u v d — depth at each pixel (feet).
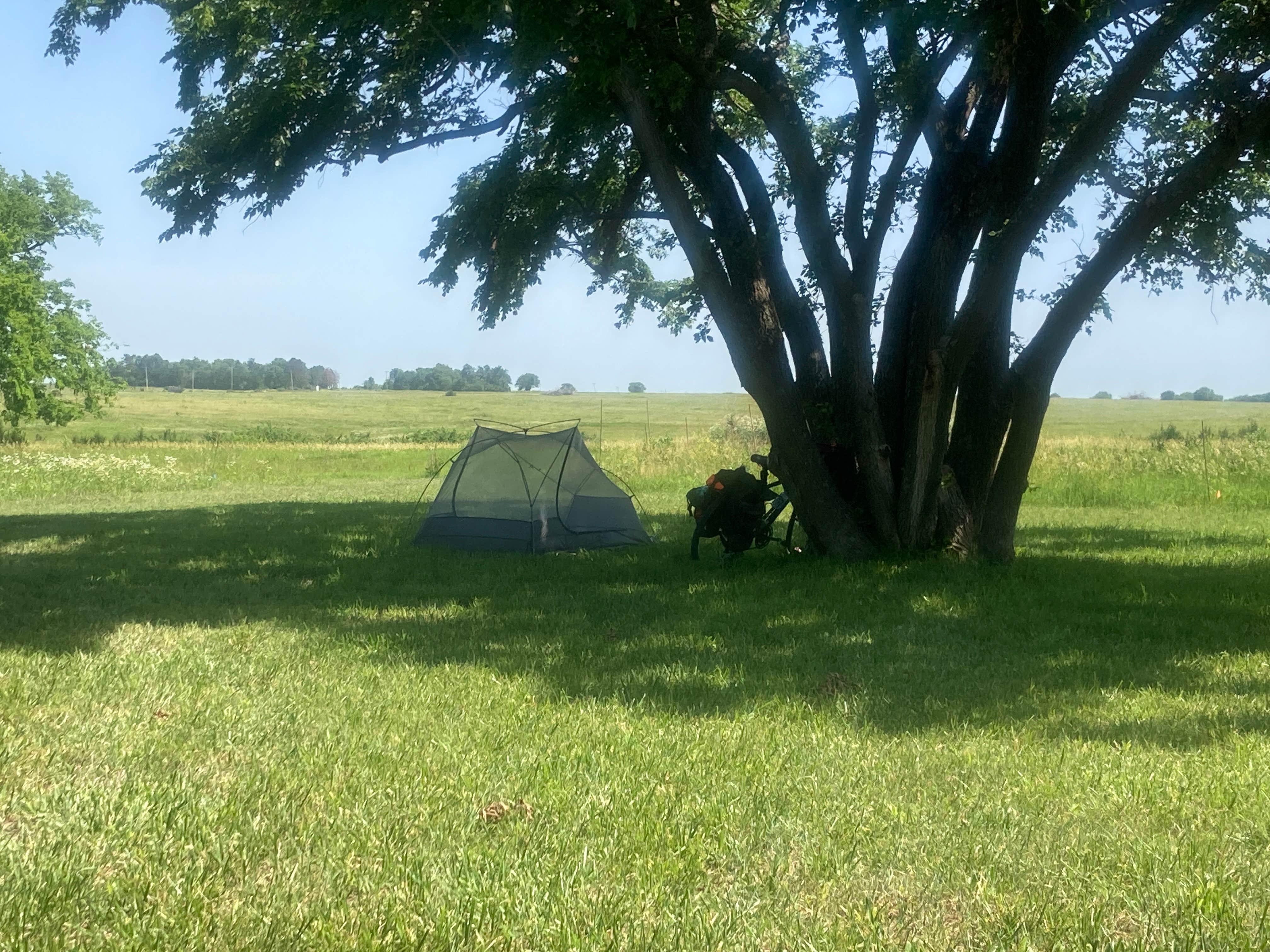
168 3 40.22
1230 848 13.06
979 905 11.35
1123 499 74.84
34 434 212.23
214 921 10.66
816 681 21.71
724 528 40.22
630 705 19.80
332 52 40.68
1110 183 43.27
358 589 34.58
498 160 45.47
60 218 181.57
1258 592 33.83
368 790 14.78
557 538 45.01
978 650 24.99
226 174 42.55
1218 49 35.45
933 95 36.70
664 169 36.22
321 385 655.35
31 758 15.92
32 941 10.09
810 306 42.14
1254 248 43.29
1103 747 17.29
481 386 568.82
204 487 95.30
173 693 20.21
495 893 11.39
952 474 40.04
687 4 35.27
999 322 39.45
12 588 33.94
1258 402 405.39
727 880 12.05
